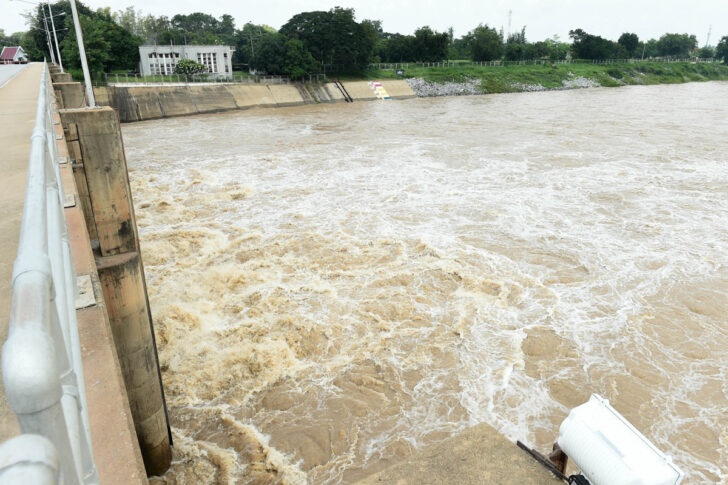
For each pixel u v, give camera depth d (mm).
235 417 9484
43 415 1120
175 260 15516
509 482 2697
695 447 8523
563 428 2756
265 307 12805
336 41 65500
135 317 7285
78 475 1396
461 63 88062
